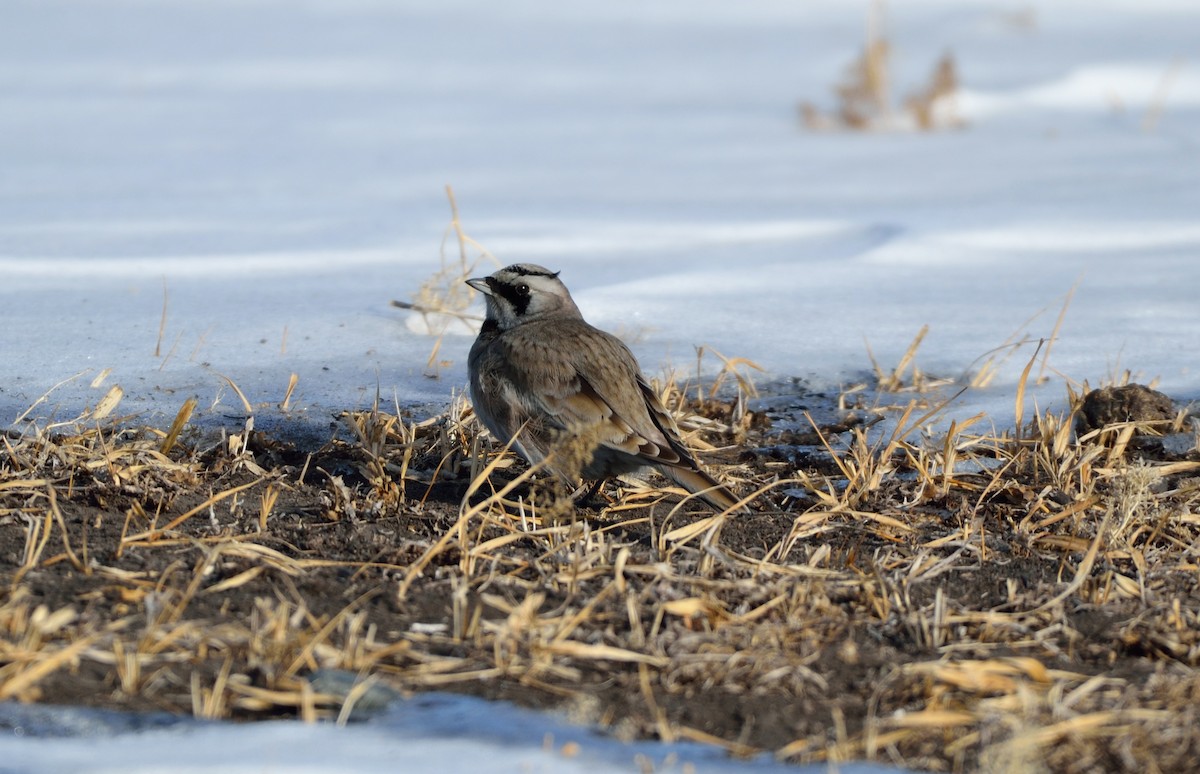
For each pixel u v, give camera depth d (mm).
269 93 44594
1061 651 8852
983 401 14336
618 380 11742
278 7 73188
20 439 12031
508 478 12195
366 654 8281
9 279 18750
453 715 7633
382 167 30781
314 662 8188
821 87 47562
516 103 43188
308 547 10234
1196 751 7379
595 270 20094
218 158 31812
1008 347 16219
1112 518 10891
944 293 18859
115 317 16719
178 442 12531
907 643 8930
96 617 8664
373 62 53562
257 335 16172
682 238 22594
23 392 13789
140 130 36281
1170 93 44625
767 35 63781
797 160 32375
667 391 13766
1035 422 12836
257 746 7133
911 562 10258
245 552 9766
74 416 13141
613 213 24859
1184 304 18094
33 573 9367
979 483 11969
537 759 7051
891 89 43312
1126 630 9117
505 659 8352
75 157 31594
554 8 74062
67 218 23781
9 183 27828
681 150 34125
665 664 8367
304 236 22312
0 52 54750
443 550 10078
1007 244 22141
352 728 7430
